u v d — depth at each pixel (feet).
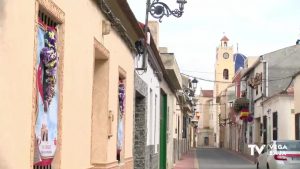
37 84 20.02
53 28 22.35
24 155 18.21
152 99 63.87
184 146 170.50
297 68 146.61
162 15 46.73
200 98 363.56
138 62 49.62
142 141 54.85
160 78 73.05
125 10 36.35
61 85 22.91
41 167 21.20
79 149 26.35
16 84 17.51
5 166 16.67
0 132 16.28
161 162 84.69
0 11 16.34
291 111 120.57
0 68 16.29
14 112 17.34
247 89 177.99
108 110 33.45
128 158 43.39
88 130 28.37
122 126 40.45
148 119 58.90
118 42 37.19
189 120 212.43
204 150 221.25
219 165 111.34
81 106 26.68
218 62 324.60
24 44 18.19
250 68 163.73
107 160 33.24
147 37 47.98
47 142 21.49
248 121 167.02
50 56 20.94
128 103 43.39
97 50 30.40
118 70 37.32
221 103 279.28
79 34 25.91
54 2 21.52
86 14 27.32
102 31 31.30
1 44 16.38
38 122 20.36
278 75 146.72
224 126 270.26
